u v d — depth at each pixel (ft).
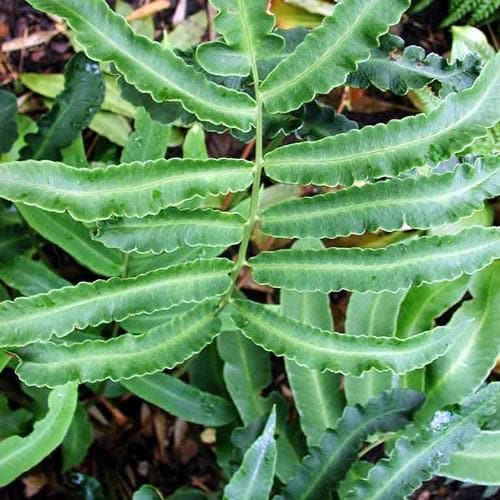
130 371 1.62
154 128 2.19
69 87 2.05
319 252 1.58
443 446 1.84
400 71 1.68
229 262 1.61
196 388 2.35
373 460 2.70
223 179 1.47
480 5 2.91
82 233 2.20
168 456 2.72
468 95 1.42
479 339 2.24
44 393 2.29
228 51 1.38
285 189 2.79
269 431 1.71
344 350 1.66
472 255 1.54
